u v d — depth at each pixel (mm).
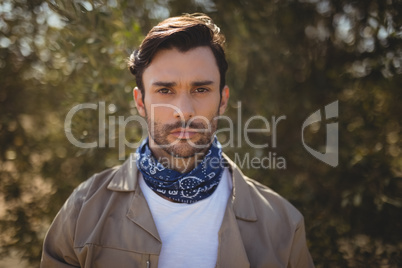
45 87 2367
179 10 2070
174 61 1086
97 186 1262
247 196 1242
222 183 1254
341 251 1985
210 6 2033
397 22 1793
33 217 2309
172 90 1099
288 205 1275
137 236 1140
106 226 1168
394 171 1979
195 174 1176
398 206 1849
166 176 1167
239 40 1990
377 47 1874
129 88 1854
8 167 2381
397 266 1933
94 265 1132
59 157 2301
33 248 2252
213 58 1140
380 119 1979
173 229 1161
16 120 2352
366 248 1974
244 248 1146
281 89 2066
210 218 1178
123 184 1219
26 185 2387
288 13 2041
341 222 1992
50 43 2039
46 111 2430
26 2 1982
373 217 1949
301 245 1269
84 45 1706
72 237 1183
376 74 1891
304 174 2090
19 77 2291
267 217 1227
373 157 1936
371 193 1903
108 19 1701
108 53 1751
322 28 2072
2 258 2299
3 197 2354
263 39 2002
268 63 2041
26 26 2076
